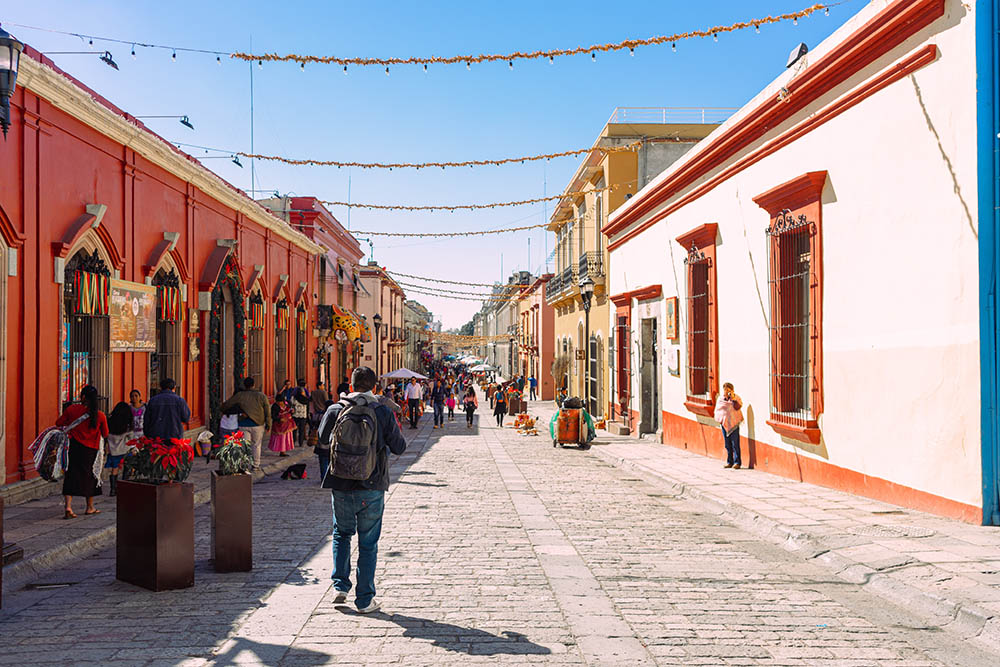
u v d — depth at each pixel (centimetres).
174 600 536
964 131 722
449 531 788
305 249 2688
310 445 1816
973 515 717
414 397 2705
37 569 644
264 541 754
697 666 401
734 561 657
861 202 902
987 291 699
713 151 1379
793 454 1095
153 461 576
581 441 1834
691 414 1598
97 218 1148
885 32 838
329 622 479
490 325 10700
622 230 2228
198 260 1641
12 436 968
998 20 696
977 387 709
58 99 1052
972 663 410
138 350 1321
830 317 978
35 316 1015
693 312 1559
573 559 659
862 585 573
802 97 1043
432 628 465
